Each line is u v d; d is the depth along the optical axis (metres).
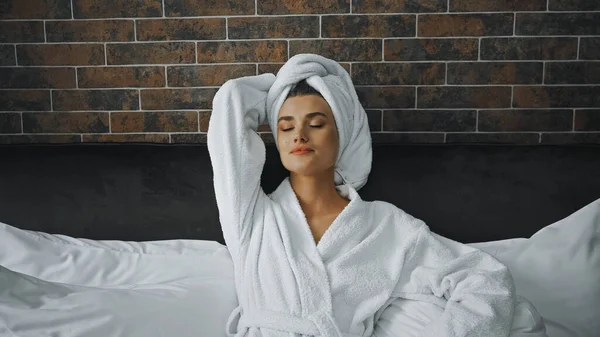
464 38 1.91
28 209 1.71
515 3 1.89
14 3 1.92
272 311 1.40
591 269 1.57
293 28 1.92
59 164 1.78
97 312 1.29
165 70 1.95
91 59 1.94
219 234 1.72
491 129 1.96
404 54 1.92
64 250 1.59
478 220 1.70
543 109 1.94
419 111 1.95
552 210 1.70
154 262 1.60
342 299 1.43
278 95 1.60
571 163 1.76
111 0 1.91
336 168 1.67
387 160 1.79
